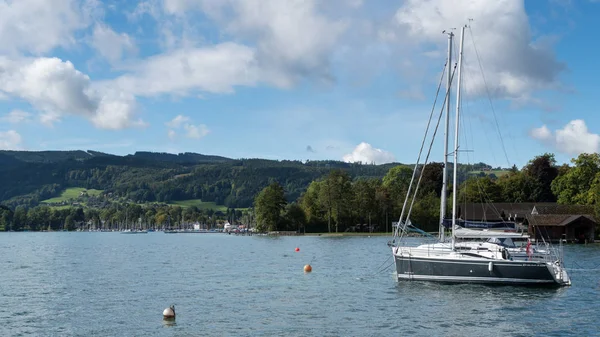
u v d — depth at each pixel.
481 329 31.83
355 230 179.62
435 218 159.38
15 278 58.19
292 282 51.56
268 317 35.41
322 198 175.38
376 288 46.28
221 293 45.28
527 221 123.12
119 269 67.81
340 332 31.39
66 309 38.94
